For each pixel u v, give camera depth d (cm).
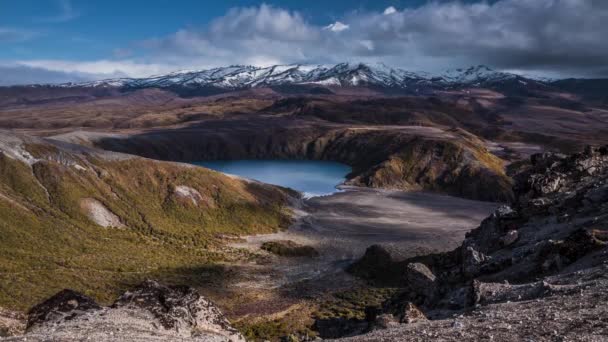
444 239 15850
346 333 5709
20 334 2331
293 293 10262
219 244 14975
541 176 7544
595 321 2020
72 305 2603
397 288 10044
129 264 11725
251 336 7069
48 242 12294
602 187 6081
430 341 2067
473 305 3550
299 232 16900
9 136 16625
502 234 6588
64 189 15238
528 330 2044
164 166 18650
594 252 3975
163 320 2533
